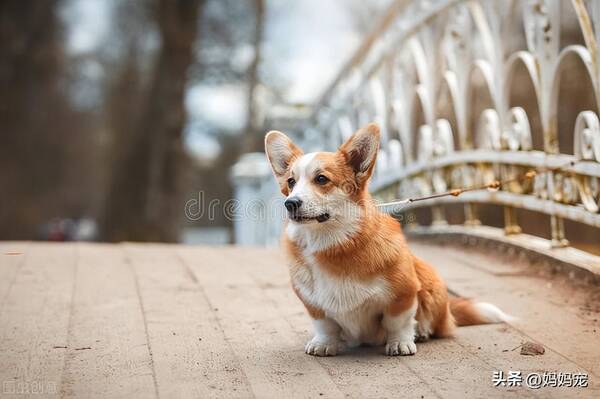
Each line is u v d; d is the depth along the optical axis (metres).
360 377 2.69
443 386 2.63
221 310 3.17
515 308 3.12
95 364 2.76
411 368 2.73
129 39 14.19
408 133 4.41
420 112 5.59
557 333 2.92
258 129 12.20
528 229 6.35
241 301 3.26
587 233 6.09
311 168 2.83
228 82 12.07
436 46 4.09
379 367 2.74
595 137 3.21
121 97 13.72
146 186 9.70
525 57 3.53
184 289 3.40
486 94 6.19
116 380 2.67
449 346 2.88
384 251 2.77
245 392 2.62
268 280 3.52
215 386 2.64
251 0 11.58
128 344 2.89
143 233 9.55
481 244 3.84
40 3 14.23
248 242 6.98
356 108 5.15
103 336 2.95
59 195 17.97
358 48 5.06
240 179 6.97
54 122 16.83
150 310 3.17
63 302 3.24
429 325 2.92
